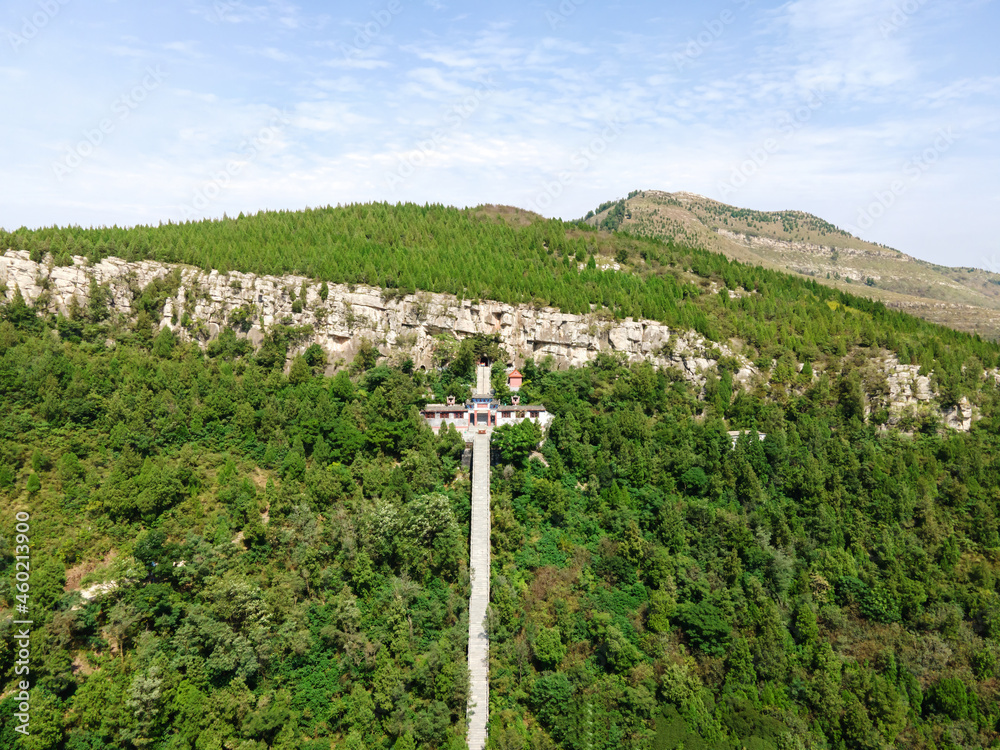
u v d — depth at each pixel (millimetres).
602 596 125812
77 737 89500
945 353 195875
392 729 100688
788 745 108500
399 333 193250
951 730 116125
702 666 117562
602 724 107188
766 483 155375
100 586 103875
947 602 133500
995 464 161625
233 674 101562
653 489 148000
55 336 165250
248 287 188875
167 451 137250
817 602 131625
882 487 152125
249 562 117438
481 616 118500
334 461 145250
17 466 122875
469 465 155250
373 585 118125
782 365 188375
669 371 188000
